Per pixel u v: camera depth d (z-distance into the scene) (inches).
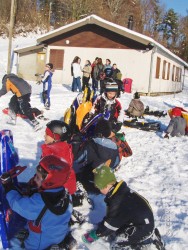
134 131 374.6
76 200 173.0
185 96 1037.2
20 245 135.3
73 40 893.2
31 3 1977.1
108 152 186.5
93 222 160.7
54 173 121.7
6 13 1755.7
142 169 241.8
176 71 1159.6
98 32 869.8
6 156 136.0
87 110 215.2
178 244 146.6
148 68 840.9
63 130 162.6
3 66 1157.1
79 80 655.8
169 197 196.5
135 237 133.1
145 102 661.3
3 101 446.3
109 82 230.7
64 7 2192.4
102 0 2347.4
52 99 517.7
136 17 2645.2
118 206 133.2
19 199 125.1
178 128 351.3
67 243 132.8
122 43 856.3
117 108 234.4
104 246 141.5
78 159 186.9
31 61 969.5
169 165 255.3
